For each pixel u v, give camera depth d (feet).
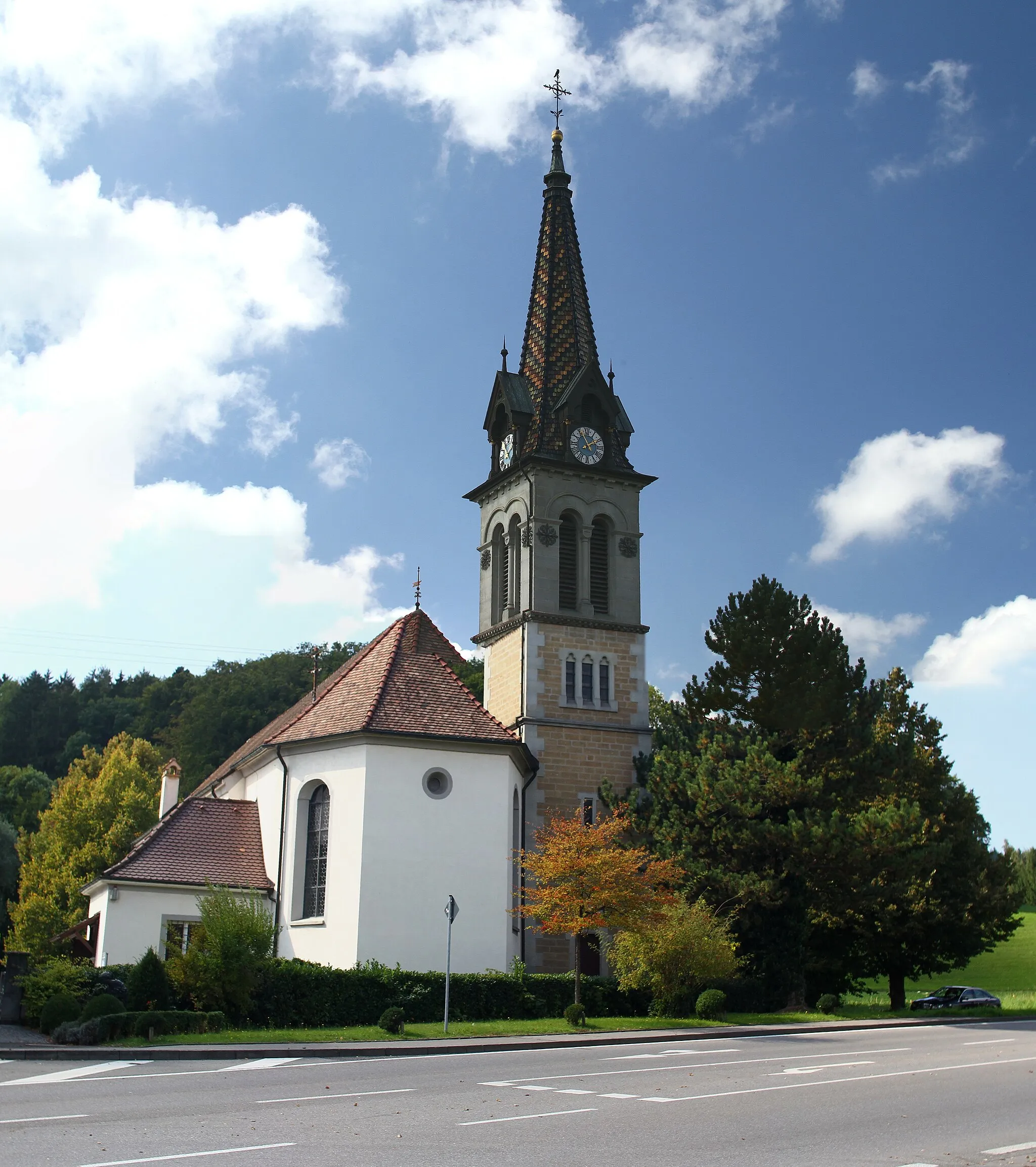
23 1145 43.91
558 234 173.27
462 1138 45.62
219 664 350.43
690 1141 45.06
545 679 151.74
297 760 127.75
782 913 132.77
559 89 181.78
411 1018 104.99
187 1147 43.34
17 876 252.62
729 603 156.56
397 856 119.55
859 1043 93.66
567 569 157.69
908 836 137.28
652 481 162.91
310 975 101.81
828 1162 40.70
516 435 160.66
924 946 167.22
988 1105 55.31
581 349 165.89
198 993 97.25
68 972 100.58
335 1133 46.78
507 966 121.49
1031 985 253.03
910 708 182.39
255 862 128.16
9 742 400.88
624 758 152.76
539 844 129.29
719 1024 110.63
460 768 124.98
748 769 134.92
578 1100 56.85
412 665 132.67
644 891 116.37
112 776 239.30
